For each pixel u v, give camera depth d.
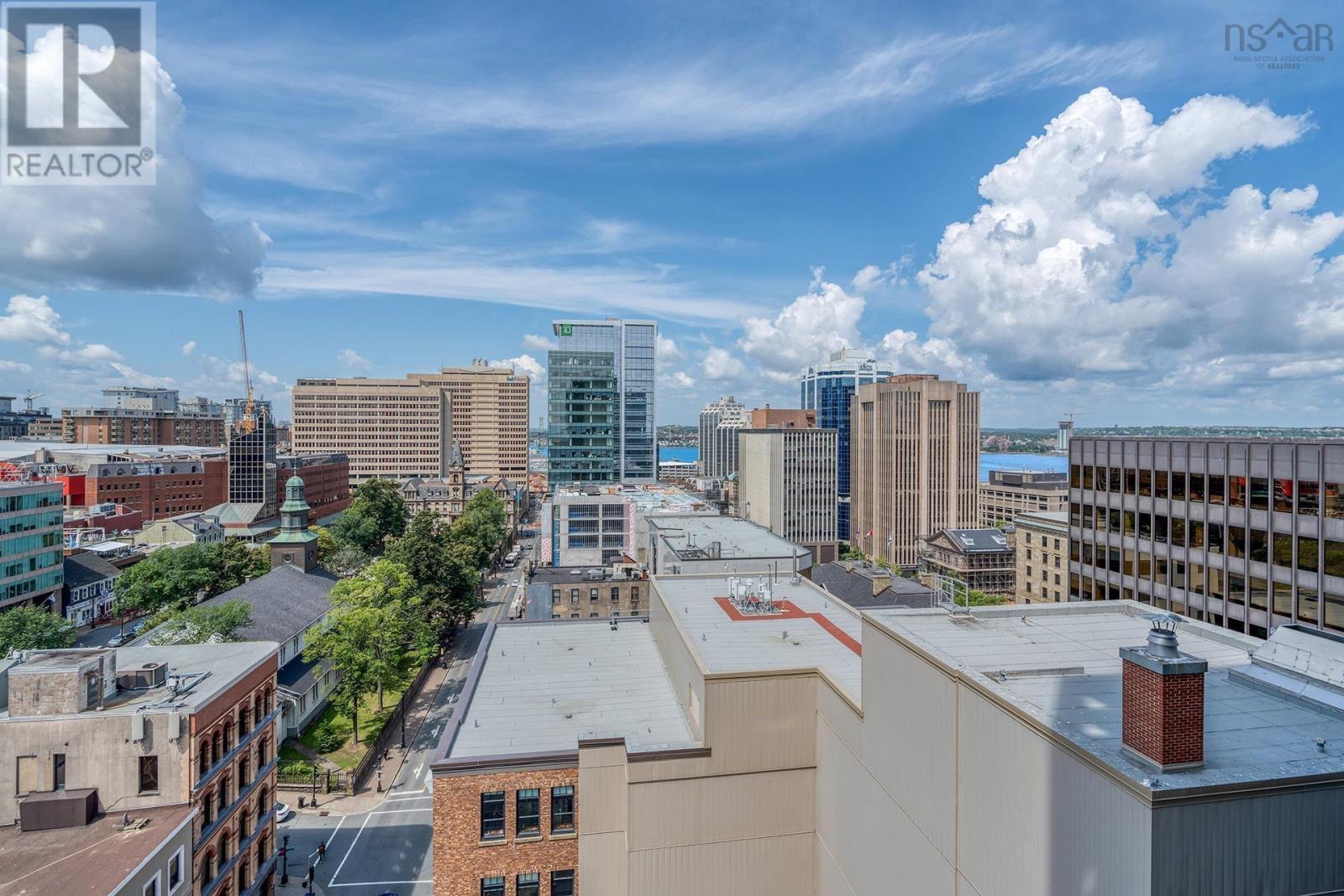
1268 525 54.56
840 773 28.83
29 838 31.72
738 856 31.36
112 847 31.03
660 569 75.69
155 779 34.41
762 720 31.53
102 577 110.88
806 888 31.86
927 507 164.75
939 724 21.17
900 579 73.44
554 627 52.19
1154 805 13.23
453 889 31.92
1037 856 16.64
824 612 43.16
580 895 32.25
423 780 60.25
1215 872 13.66
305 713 69.69
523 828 32.69
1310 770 14.53
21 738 33.47
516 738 34.66
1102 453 71.56
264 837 42.22
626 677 42.50
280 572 93.94
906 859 22.97
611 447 189.50
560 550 121.12
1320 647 19.80
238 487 177.00
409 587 82.81
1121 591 69.12
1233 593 57.50
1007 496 184.75
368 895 44.28
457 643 100.31
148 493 171.50
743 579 48.59
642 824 30.64
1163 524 64.38
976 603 100.25
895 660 24.03
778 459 168.75
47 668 34.28
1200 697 14.48
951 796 20.44
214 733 36.91
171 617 76.44
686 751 30.86
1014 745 17.62
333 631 69.31
